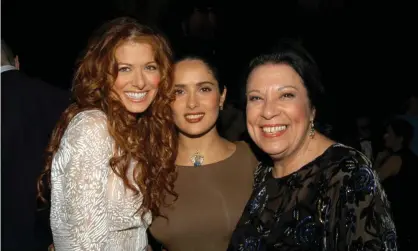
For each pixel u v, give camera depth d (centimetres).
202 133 281
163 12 637
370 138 493
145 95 256
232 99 378
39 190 269
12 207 299
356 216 199
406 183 439
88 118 233
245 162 286
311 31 785
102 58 246
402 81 704
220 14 712
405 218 434
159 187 267
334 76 729
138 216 245
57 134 249
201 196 277
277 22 751
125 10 708
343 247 202
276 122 225
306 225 214
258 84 229
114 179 237
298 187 221
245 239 233
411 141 497
